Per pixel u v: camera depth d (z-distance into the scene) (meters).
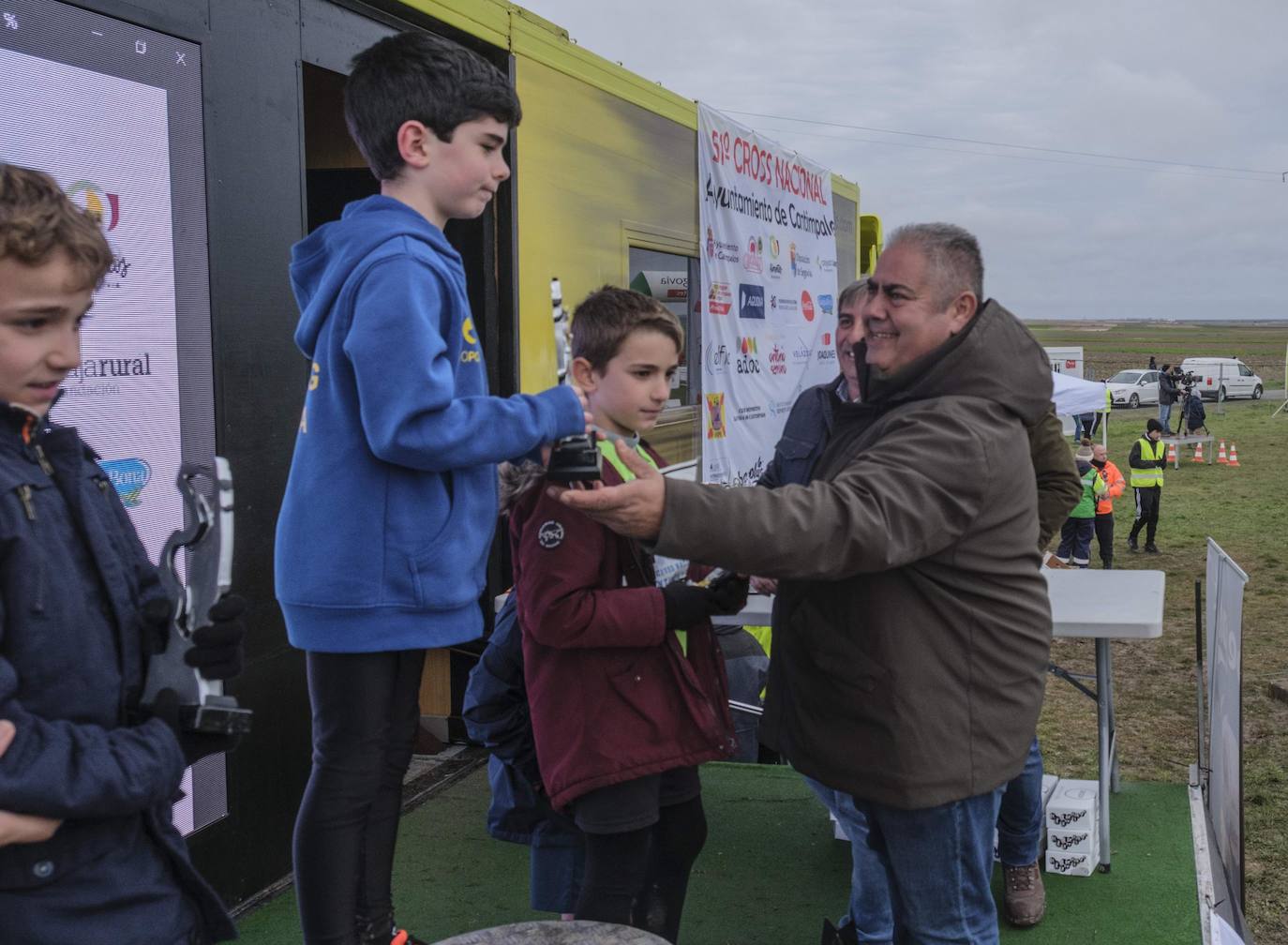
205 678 1.38
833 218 8.71
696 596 2.15
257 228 3.21
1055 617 3.32
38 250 1.24
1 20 2.43
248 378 3.18
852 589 2.00
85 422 2.66
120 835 1.36
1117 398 41.56
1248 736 6.45
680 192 5.75
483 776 4.39
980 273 2.10
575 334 2.32
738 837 3.85
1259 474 22.62
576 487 1.90
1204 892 3.44
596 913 2.19
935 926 2.06
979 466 1.92
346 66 3.59
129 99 2.77
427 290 1.88
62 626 1.29
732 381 6.37
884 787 1.98
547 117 4.48
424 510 1.94
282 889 3.31
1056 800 3.60
